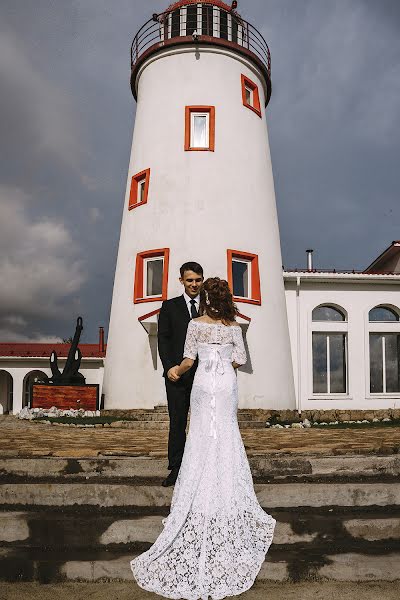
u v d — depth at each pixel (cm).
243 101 1955
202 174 1828
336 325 1994
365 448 651
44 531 441
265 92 2188
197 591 377
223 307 457
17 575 415
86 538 438
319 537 442
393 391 2012
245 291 1823
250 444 749
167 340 519
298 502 475
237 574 389
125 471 522
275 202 2050
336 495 478
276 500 473
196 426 433
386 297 2012
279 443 770
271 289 1850
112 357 1847
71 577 414
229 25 2025
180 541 401
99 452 595
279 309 1867
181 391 504
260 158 1966
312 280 1978
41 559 420
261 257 1847
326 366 1995
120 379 1786
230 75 1947
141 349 1756
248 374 1728
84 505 474
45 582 412
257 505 423
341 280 1980
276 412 1741
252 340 1758
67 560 418
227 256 1777
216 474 416
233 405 440
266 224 1906
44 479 514
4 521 443
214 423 429
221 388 437
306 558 421
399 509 474
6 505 474
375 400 1958
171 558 394
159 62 1970
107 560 418
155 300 1747
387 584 410
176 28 2017
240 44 2047
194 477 418
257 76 2061
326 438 886
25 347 3147
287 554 424
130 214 1917
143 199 1873
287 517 448
